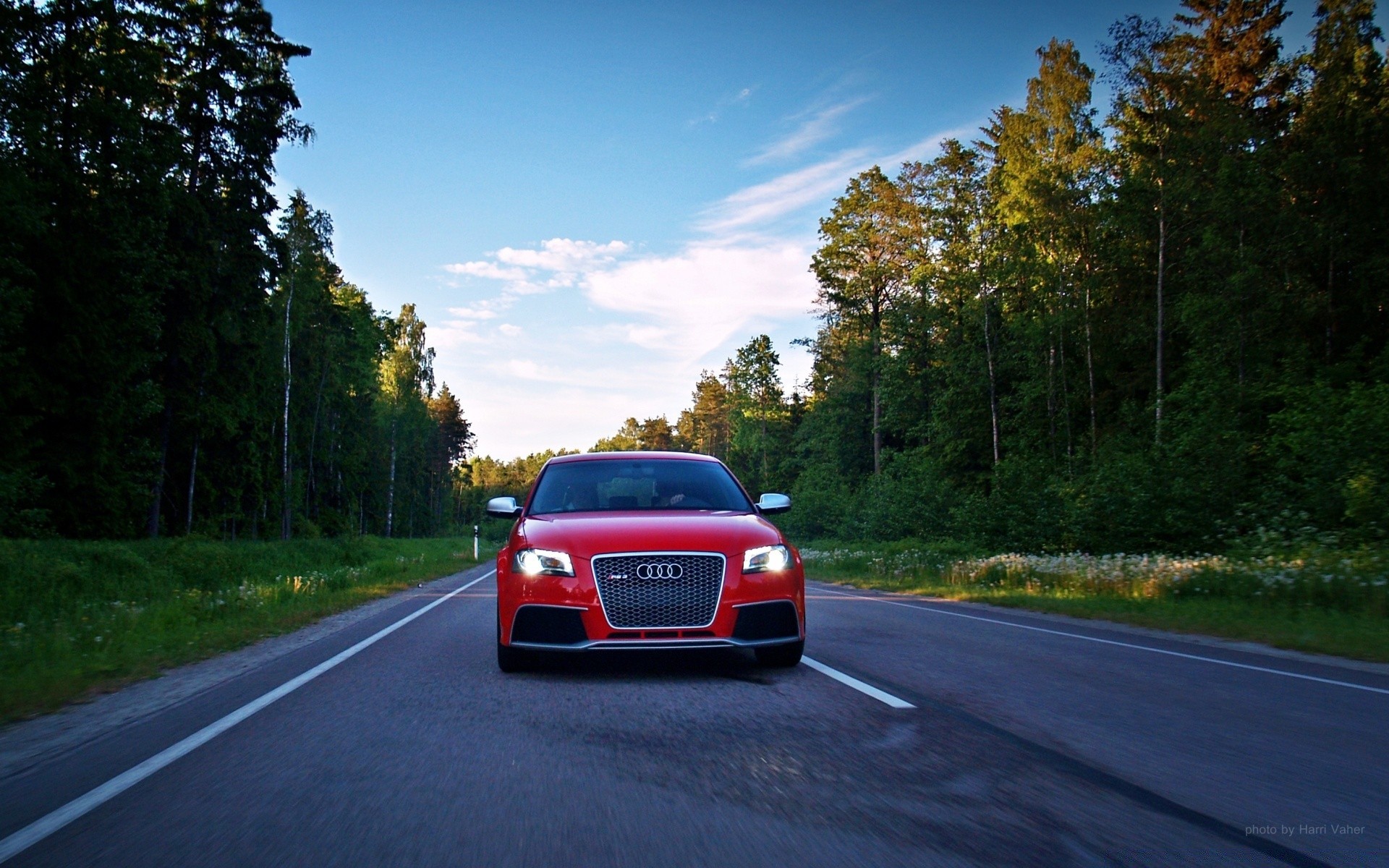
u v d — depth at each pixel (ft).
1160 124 111.14
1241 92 127.65
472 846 10.62
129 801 12.45
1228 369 97.71
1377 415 63.87
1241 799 12.26
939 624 35.78
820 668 23.53
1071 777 13.34
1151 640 31.14
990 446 144.05
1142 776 13.39
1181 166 108.17
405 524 309.01
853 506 140.97
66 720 18.42
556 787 12.90
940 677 22.26
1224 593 45.19
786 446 257.14
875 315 167.63
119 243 98.43
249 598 46.01
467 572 90.63
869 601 48.73
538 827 11.21
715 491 26.22
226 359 125.70
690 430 465.47
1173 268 118.52
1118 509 71.20
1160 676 22.95
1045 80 136.36
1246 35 129.08
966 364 142.41
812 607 44.45
